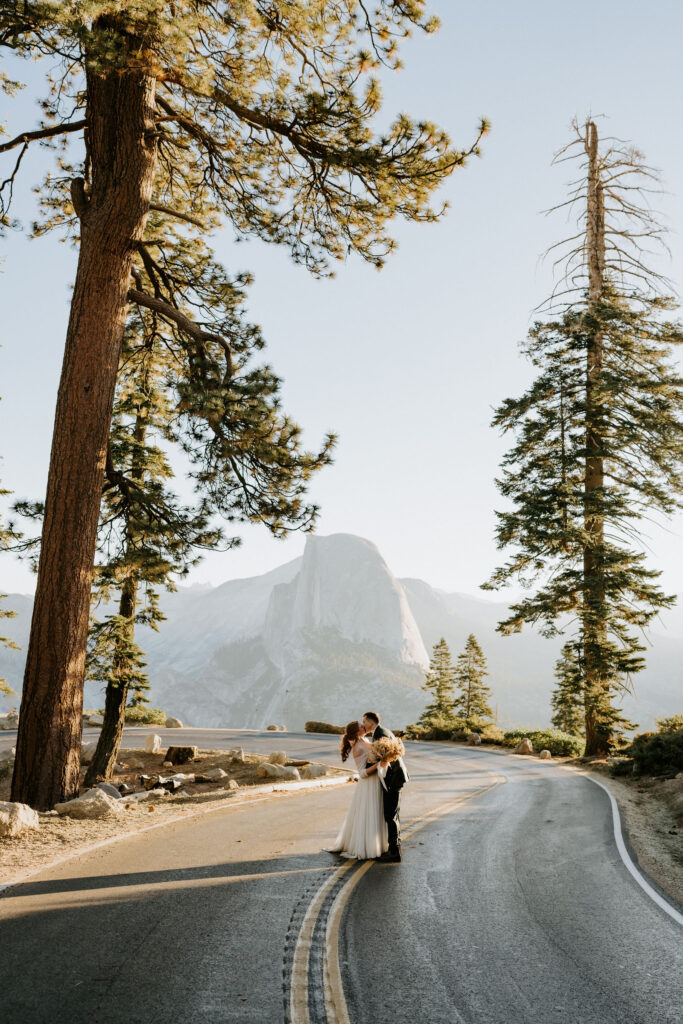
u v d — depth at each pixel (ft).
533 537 91.35
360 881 23.59
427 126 39.78
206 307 54.13
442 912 20.63
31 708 37.27
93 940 16.81
